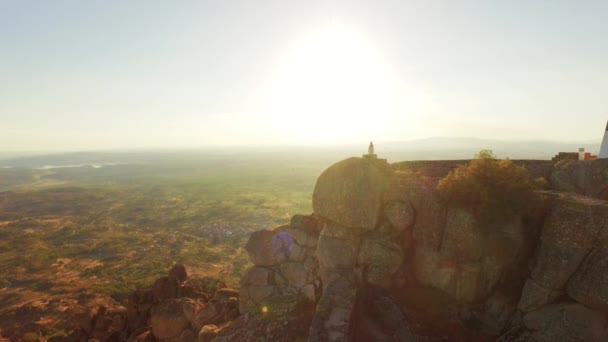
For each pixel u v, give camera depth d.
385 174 20.34
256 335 19.25
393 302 17.81
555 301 14.72
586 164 19.66
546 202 16.38
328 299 17.34
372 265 18.88
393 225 19.34
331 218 20.56
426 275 18.27
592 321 13.60
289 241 23.09
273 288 22.47
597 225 14.02
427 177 19.91
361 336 16.75
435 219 18.20
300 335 18.64
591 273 13.66
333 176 20.69
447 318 16.88
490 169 17.31
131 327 28.05
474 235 16.66
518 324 15.28
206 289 31.61
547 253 15.05
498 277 16.55
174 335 24.78
